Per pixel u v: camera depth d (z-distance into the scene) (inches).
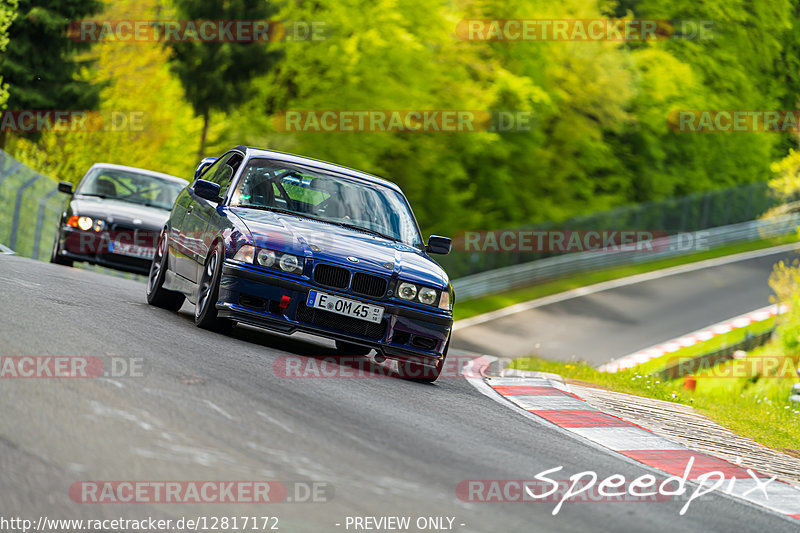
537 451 862.5
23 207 2815.0
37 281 1428.4
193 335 1139.9
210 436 667.4
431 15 5068.9
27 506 493.0
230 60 4601.4
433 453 756.6
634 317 4741.6
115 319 1147.9
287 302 1146.0
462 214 5718.5
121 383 771.4
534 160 6235.2
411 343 1185.4
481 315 4517.7
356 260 1167.0
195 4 4616.1
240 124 5024.6
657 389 1660.9
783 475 1018.7
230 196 1282.0
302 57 4894.2
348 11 4845.0
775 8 7795.3
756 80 7819.9
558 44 6077.8
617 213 6412.4
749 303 5255.9
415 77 4995.1
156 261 1523.1
